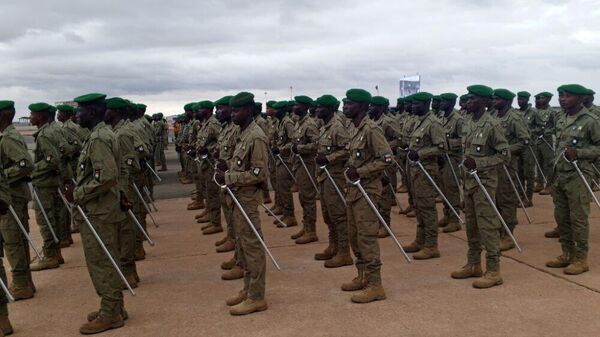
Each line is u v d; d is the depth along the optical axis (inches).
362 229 198.5
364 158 201.6
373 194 201.0
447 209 330.0
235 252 240.4
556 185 232.4
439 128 277.9
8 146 220.4
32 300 219.5
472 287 212.8
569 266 226.2
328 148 253.3
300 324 179.6
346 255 254.1
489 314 181.3
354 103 204.7
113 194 181.2
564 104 231.8
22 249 219.5
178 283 236.5
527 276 224.8
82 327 178.7
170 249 307.0
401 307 192.2
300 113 319.0
